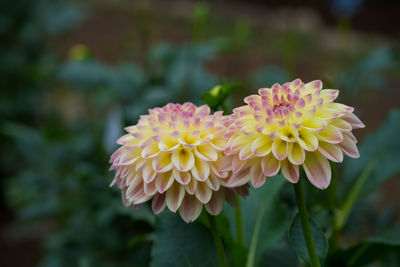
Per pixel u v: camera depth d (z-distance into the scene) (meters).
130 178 0.54
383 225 1.04
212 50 1.23
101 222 0.97
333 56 2.99
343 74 1.28
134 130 0.56
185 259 0.64
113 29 3.18
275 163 0.51
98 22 3.33
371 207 1.07
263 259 0.78
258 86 1.34
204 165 0.53
